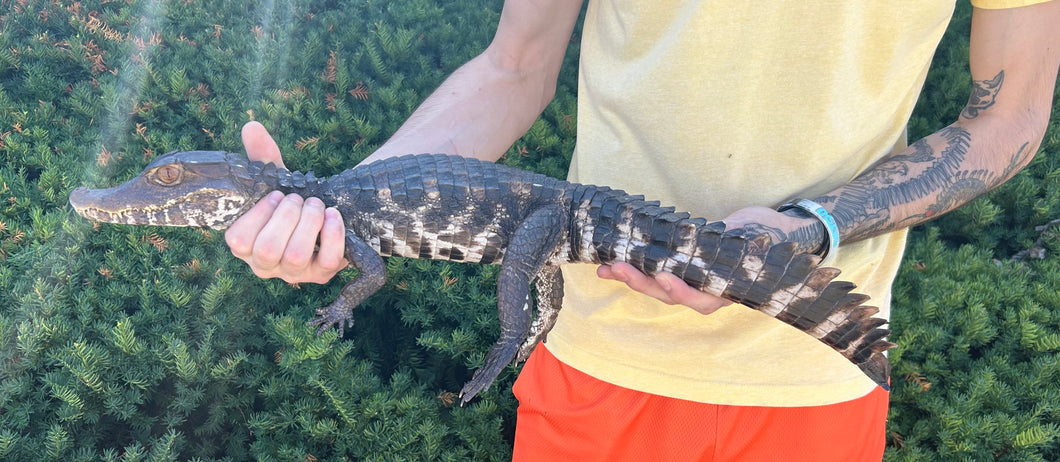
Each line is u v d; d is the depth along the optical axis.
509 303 0.78
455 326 1.33
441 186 0.78
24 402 1.07
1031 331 1.27
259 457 1.12
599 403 0.84
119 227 1.27
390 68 1.64
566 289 0.88
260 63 1.56
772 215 0.73
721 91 0.74
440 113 0.87
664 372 0.80
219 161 0.76
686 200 0.79
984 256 1.44
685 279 0.74
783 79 0.73
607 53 0.83
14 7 1.62
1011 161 0.77
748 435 0.79
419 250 0.80
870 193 0.74
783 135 0.74
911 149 0.78
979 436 1.18
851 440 0.80
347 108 1.51
